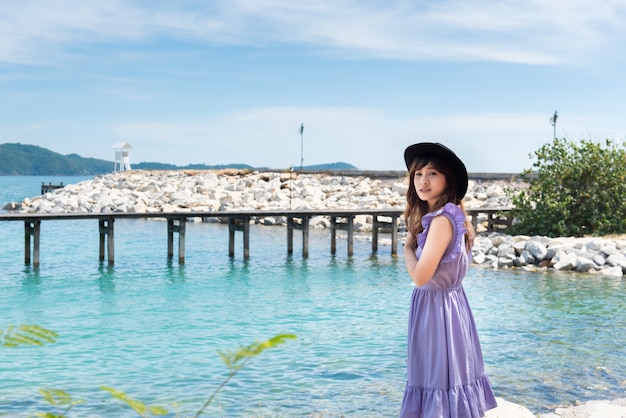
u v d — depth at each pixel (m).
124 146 77.75
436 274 3.23
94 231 30.00
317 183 41.31
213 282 15.88
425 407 3.23
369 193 36.59
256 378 7.89
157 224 33.59
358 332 10.45
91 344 9.70
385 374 8.08
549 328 10.67
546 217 22.08
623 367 8.40
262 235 27.72
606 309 12.27
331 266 18.73
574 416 6.11
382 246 23.58
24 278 16.41
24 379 7.86
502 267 17.95
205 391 7.39
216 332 10.53
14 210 44.59
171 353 9.14
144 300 13.45
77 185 56.38
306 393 7.31
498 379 7.87
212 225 32.84
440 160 3.35
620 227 21.50
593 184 22.05
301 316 11.80
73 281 15.99
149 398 7.11
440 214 3.21
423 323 3.28
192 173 54.12
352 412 6.69
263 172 48.38
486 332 10.40
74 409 6.69
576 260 17.52
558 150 22.50
